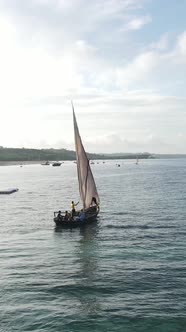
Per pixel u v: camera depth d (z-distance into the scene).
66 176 197.88
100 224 53.06
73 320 23.11
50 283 29.16
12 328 22.27
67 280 29.75
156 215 59.94
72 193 105.62
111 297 26.34
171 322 22.64
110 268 32.47
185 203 74.38
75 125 54.66
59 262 34.69
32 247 40.81
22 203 83.19
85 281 29.42
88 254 37.25
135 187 117.50
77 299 26.12
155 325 22.36
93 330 21.94
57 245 41.47
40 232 49.03
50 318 23.41
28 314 23.98
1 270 32.50
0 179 180.62
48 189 120.75
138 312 23.95
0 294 27.12
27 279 30.11
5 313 24.14
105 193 99.56
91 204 58.53
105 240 43.22
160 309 24.30
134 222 54.00
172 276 30.00
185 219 55.59
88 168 57.31
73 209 54.34
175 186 117.31
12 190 112.06
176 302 25.25
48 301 25.89
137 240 42.72
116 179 159.88
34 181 163.38
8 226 53.69
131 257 35.69
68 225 51.00
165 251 37.50
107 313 23.97
